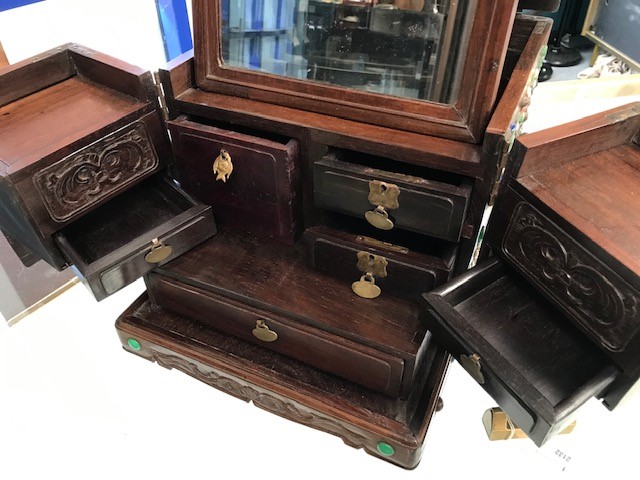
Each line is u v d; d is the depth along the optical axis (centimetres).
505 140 78
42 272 121
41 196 87
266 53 97
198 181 106
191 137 98
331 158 90
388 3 85
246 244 109
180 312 111
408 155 87
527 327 92
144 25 132
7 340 117
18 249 109
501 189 88
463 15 80
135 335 110
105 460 98
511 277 99
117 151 95
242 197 103
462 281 91
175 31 138
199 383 111
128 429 103
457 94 85
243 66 100
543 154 83
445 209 83
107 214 111
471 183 86
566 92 153
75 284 129
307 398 97
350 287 100
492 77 81
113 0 122
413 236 102
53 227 92
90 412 105
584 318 82
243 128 102
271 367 102
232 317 102
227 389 108
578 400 76
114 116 93
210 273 103
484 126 84
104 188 96
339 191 90
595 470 93
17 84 97
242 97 100
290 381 100
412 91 89
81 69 104
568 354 89
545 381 86
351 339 93
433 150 85
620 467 94
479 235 106
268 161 94
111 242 106
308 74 95
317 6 90
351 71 92
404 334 92
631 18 181
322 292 99
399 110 89
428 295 88
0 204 92
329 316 95
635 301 72
